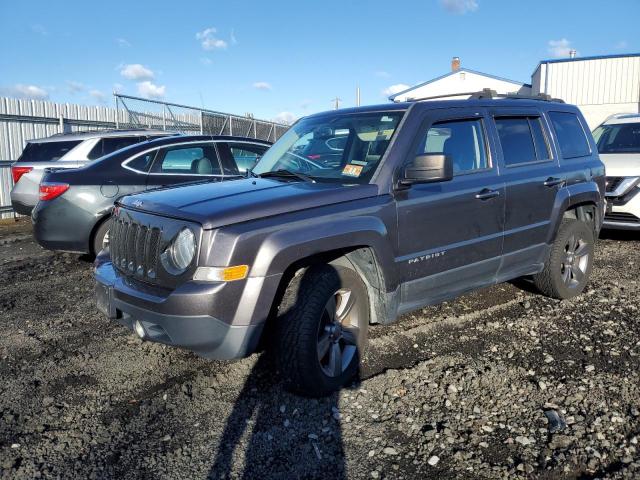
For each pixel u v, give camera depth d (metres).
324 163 4.12
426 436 3.02
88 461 2.86
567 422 3.14
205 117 15.16
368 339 4.39
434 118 4.13
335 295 3.52
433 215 3.94
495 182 4.41
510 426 3.11
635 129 9.08
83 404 3.46
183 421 3.23
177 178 7.07
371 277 3.73
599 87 26.61
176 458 2.87
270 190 3.55
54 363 4.10
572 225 5.27
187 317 3.01
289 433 3.08
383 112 4.23
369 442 2.98
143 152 7.00
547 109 5.25
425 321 4.80
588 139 5.74
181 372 3.88
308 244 3.23
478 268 4.38
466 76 33.62
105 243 6.71
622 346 4.20
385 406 3.35
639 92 25.94
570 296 5.37
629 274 6.36
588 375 3.72
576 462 2.77
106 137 9.45
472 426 3.12
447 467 2.76
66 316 5.23
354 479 2.69
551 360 3.96
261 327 3.12
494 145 4.53
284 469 2.77
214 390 3.59
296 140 4.59
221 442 3.01
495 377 3.70
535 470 2.72
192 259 3.06
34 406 3.45
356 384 3.63
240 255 3.04
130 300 3.31
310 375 3.29
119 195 6.69
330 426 3.15
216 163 7.38
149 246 3.30
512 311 5.07
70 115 15.56
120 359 4.14
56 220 6.58
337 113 4.59
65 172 6.68
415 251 3.86
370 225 3.52
